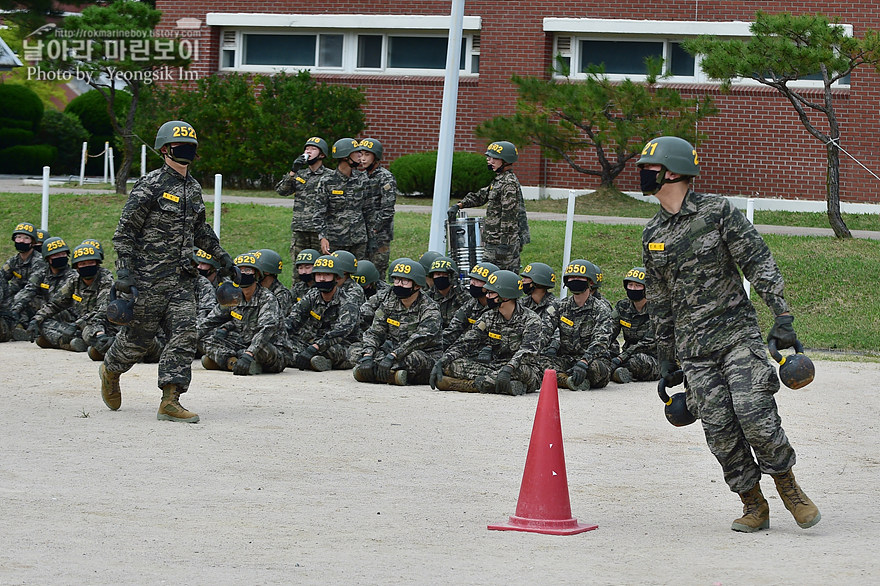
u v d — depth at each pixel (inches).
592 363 631.2
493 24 1435.8
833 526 339.3
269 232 1083.3
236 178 1437.0
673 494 383.9
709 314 331.6
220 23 1525.6
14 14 1705.2
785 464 326.6
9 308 796.6
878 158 1341.0
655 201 1350.9
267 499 360.8
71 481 377.7
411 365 631.2
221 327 674.2
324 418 511.5
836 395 614.9
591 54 1437.0
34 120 1875.0
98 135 1918.1
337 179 813.2
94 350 679.1
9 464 400.8
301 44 1539.1
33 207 1154.0
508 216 782.5
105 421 488.4
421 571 278.7
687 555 298.2
